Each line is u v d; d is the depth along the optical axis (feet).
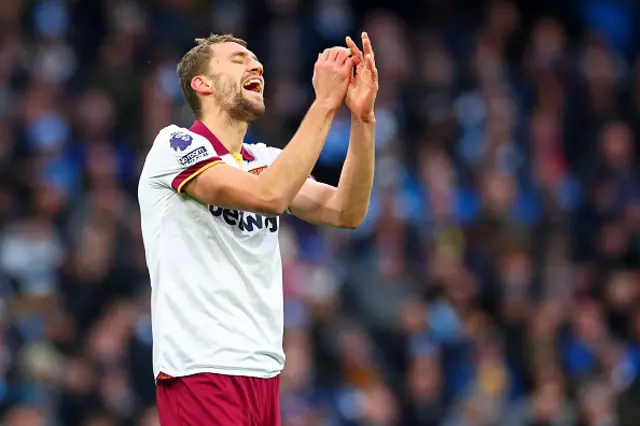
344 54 56.54
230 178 53.88
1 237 130.72
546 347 136.77
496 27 187.52
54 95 150.82
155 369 55.16
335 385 123.54
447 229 149.59
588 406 129.29
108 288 126.52
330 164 151.02
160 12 163.84
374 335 132.67
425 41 181.68
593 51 187.11
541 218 156.66
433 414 126.52
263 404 55.26
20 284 126.62
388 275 138.10
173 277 54.80
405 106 168.66
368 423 121.80
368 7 184.24
